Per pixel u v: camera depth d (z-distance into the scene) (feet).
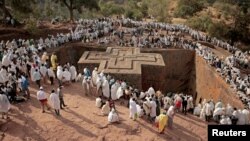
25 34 129.08
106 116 64.95
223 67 105.19
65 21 159.02
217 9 285.23
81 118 63.41
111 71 88.02
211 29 192.13
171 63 126.41
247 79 95.30
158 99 70.54
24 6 143.23
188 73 129.59
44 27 142.20
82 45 120.37
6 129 57.77
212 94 101.65
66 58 114.83
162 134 60.18
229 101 86.17
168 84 128.36
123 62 97.14
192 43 132.46
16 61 80.33
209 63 112.27
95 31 134.21
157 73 98.17
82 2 168.45
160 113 65.36
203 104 73.36
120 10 268.21
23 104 66.85
